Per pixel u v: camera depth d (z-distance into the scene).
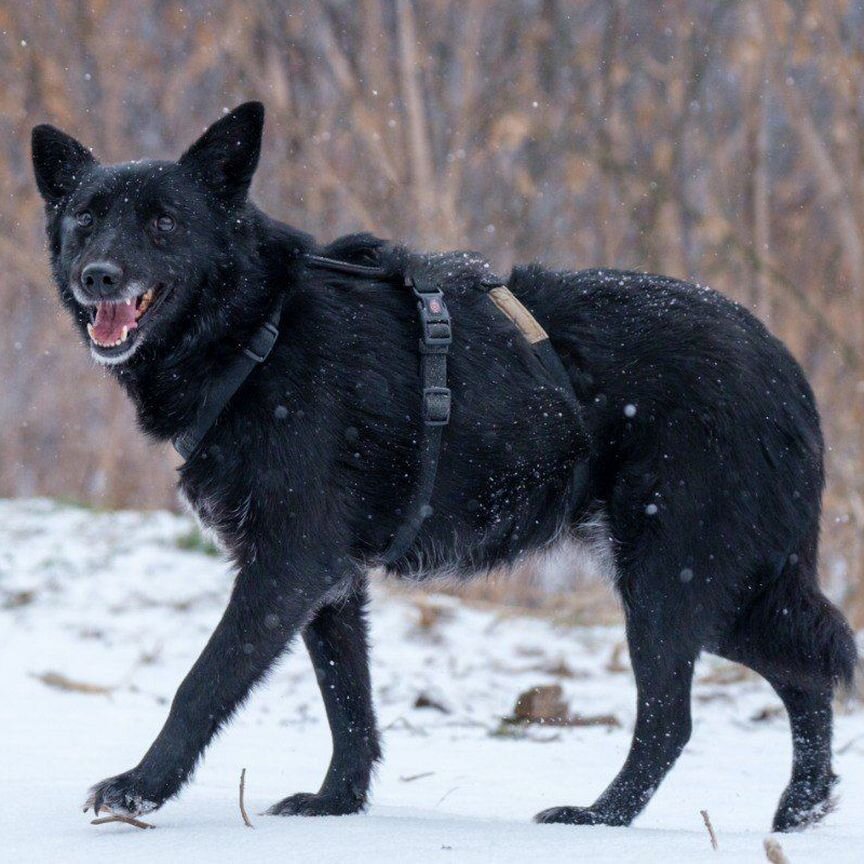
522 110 25.53
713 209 23.62
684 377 9.35
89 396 27.08
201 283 8.89
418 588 10.66
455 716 13.66
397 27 27.06
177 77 28.89
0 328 27.77
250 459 8.77
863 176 19.70
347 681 9.49
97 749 11.04
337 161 26.30
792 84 21.88
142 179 9.01
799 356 21.12
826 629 9.36
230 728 12.99
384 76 26.41
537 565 9.93
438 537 9.47
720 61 26.05
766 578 9.46
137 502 25.66
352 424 8.99
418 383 9.23
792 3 21.20
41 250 27.33
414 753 11.88
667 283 9.86
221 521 8.92
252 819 8.26
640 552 9.33
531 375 9.42
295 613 8.73
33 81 27.38
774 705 14.25
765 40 21.91
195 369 8.88
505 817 9.27
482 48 27.27
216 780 10.30
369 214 24.52
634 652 9.30
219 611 18.34
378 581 10.87
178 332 8.90
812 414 9.72
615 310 9.65
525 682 15.15
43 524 22.27
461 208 25.22
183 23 28.56
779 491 9.39
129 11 28.89
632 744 9.21
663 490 9.27
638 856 6.79
